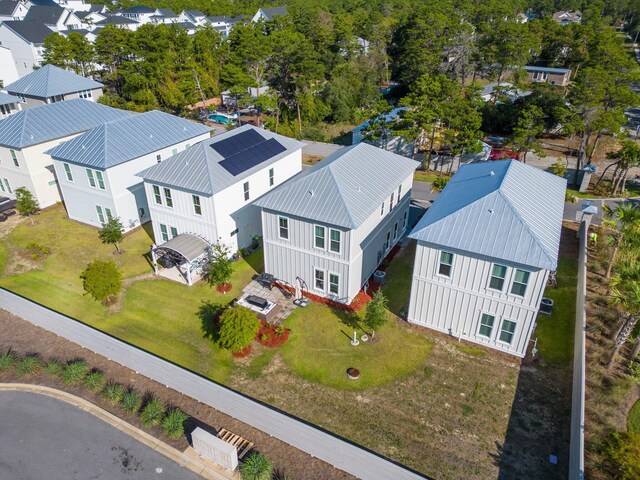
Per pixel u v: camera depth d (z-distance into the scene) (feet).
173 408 68.74
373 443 62.69
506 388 71.51
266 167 112.06
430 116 147.33
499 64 226.79
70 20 350.84
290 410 68.23
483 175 89.51
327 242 85.25
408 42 250.37
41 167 129.18
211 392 66.85
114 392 70.23
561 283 95.50
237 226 106.42
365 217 84.48
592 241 109.29
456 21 262.47
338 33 262.47
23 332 85.76
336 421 66.28
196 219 101.35
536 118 157.99
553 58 257.34
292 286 96.22
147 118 129.08
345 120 229.25
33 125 129.08
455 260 75.00
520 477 58.03
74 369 73.77
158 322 87.51
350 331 84.02
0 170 133.59
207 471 59.72
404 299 92.94
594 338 80.33
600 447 59.11
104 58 244.22
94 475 59.62
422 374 74.49
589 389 69.67
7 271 104.68
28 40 268.41
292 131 204.23
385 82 281.95
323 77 246.88
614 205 132.77
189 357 78.84
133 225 121.39
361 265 91.20
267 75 234.17
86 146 114.62
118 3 503.61
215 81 255.50
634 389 69.87
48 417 68.28
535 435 63.62
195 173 99.09
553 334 82.23
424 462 59.98
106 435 65.21
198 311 90.22
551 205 83.20
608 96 163.43
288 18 288.92
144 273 102.89
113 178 111.45
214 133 201.36
